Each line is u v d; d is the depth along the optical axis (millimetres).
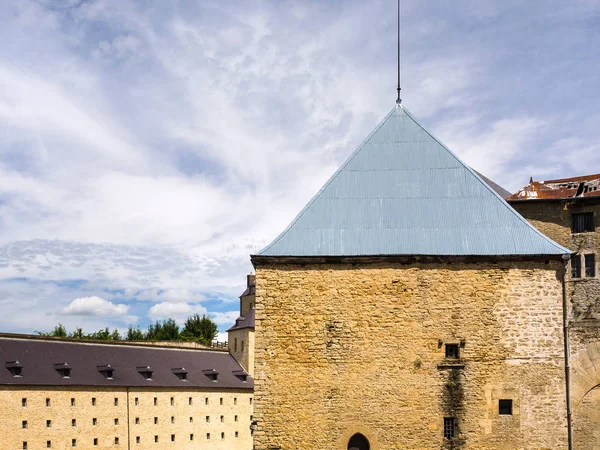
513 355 22000
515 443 21625
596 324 24266
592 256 25484
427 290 22359
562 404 21797
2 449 56375
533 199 26328
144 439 70438
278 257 22688
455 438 21641
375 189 24375
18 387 58594
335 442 21781
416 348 22078
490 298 22250
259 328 22484
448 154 24953
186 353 84000
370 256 22516
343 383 22031
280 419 22000
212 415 79125
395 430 21703
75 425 63312
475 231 23172
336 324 22359
